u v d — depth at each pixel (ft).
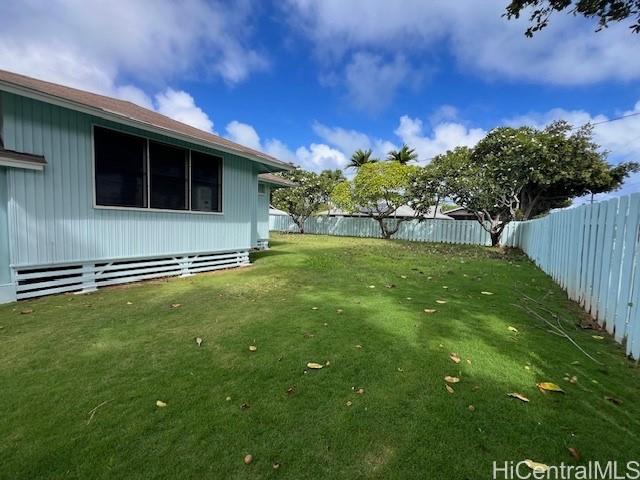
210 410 6.93
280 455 5.71
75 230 16.84
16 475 5.21
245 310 13.96
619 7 10.39
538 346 10.47
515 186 46.85
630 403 7.33
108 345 10.18
